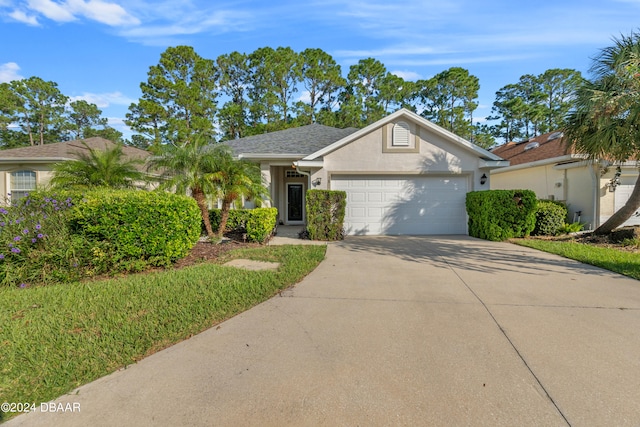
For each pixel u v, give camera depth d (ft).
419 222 38.55
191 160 27.73
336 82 101.65
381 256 25.21
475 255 25.48
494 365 9.29
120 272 19.29
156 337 10.95
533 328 11.73
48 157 41.52
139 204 19.26
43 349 10.01
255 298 14.90
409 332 11.46
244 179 28.63
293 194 54.03
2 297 14.78
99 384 8.43
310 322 12.35
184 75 91.76
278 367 9.21
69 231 18.58
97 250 18.21
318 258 23.72
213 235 29.99
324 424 6.98
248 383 8.46
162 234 20.03
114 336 10.94
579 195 41.98
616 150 27.58
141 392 8.09
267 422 7.05
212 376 8.79
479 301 14.65
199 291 15.60
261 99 96.32
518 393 8.01
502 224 33.53
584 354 9.87
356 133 37.35
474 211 35.70
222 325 12.07
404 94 106.63
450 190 38.47
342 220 34.12
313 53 101.30
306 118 96.99
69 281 17.62
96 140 53.16
